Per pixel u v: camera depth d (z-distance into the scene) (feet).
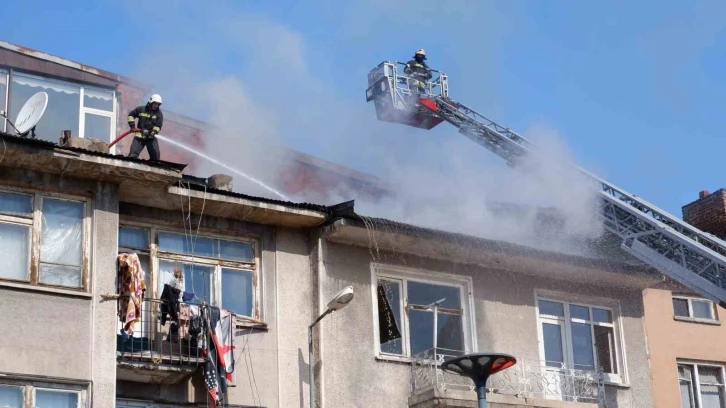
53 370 59.36
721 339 86.69
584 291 82.58
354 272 73.26
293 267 71.72
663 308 85.66
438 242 74.38
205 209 69.00
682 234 80.89
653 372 82.99
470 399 70.64
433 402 69.77
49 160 62.08
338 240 73.26
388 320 74.02
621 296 84.07
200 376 65.72
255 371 67.56
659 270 81.25
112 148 80.28
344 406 69.36
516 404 72.38
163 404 64.49
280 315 69.87
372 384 71.00
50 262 61.93
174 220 68.64
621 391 80.94
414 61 108.06
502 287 79.15
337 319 71.31
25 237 61.93
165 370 63.21
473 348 76.02
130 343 63.93
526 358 77.66
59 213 63.21
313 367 69.51
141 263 67.05
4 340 58.85
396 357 72.64
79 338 60.64
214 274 69.31
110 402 60.03
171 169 65.10
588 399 77.46
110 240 63.62
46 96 66.44
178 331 64.13
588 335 82.02
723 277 78.33
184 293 65.36
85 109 79.56
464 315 77.10
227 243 70.54
